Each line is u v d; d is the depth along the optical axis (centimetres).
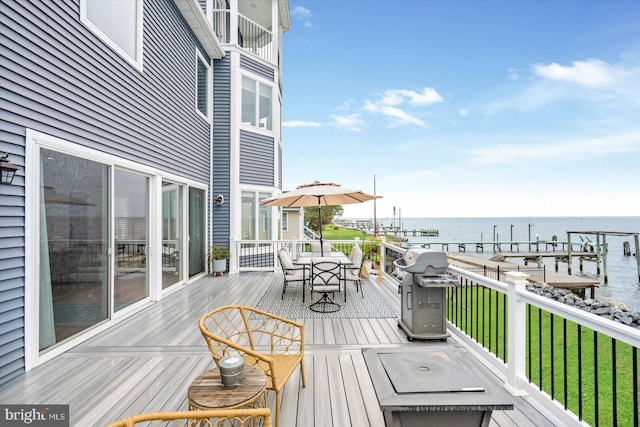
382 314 453
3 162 256
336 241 794
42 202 309
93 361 305
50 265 318
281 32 1148
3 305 266
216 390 177
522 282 253
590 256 1733
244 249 836
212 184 812
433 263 347
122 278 439
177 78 617
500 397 146
